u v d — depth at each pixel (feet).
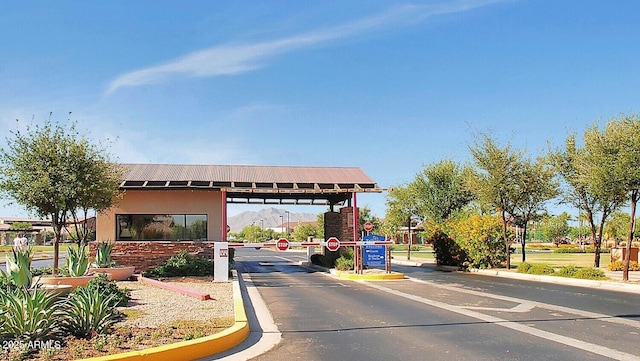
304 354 26.55
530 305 44.39
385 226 155.94
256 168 95.81
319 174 93.66
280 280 70.69
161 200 84.94
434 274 80.89
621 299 48.55
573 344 28.53
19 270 44.73
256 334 31.83
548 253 157.07
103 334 27.09
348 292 55.47
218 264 64.18
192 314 36.01
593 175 62.08
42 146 56.65
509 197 84.79
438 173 115.65
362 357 25.81
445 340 29.71
